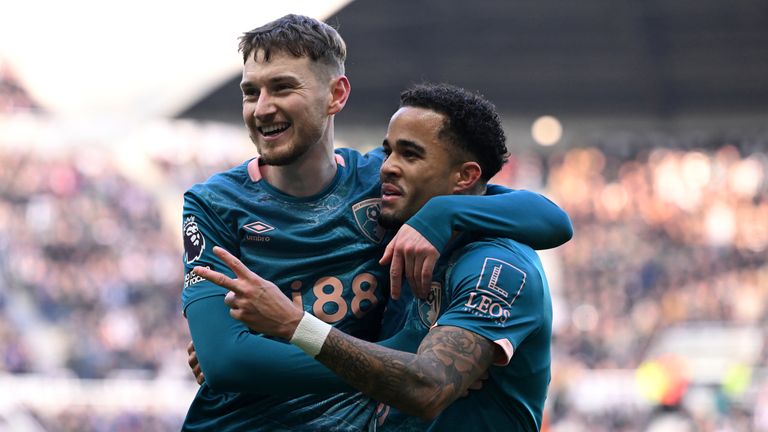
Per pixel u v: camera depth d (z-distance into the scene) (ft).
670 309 73.92
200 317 11.16
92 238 76.33
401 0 74.28
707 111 88.74
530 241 11.42
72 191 79.20
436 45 80.59
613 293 76.48
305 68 11.34
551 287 77.41
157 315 71.92
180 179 83.66
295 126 11.32
